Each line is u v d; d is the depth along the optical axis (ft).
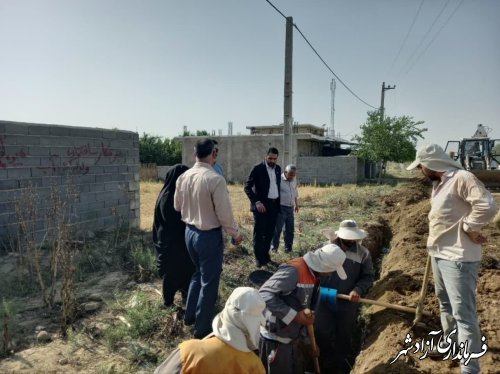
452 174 10.95
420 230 28.35
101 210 28.35
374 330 15.29
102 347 13.79
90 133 27.32
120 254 23.40
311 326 12.65
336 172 88.84
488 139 66.03
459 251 10.61
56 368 12.48
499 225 11.66
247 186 21.58
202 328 13.74
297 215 38.11
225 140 98.37
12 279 19.04
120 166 30.04
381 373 11.94
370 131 84.53
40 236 23.63
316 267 11.30
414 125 83.82
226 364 7.44
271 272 20.40
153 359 13.19
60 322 15.52
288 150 41.75
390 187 63.77
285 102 41.52
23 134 22.88
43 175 24.09
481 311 15.12
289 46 40.91
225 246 24.48
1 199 21.79
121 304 16.88
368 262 15.40
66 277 15.60
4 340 13.50
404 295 16.81
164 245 16.01
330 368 15.96
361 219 35.14
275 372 11.82
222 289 18.39
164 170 105.70
